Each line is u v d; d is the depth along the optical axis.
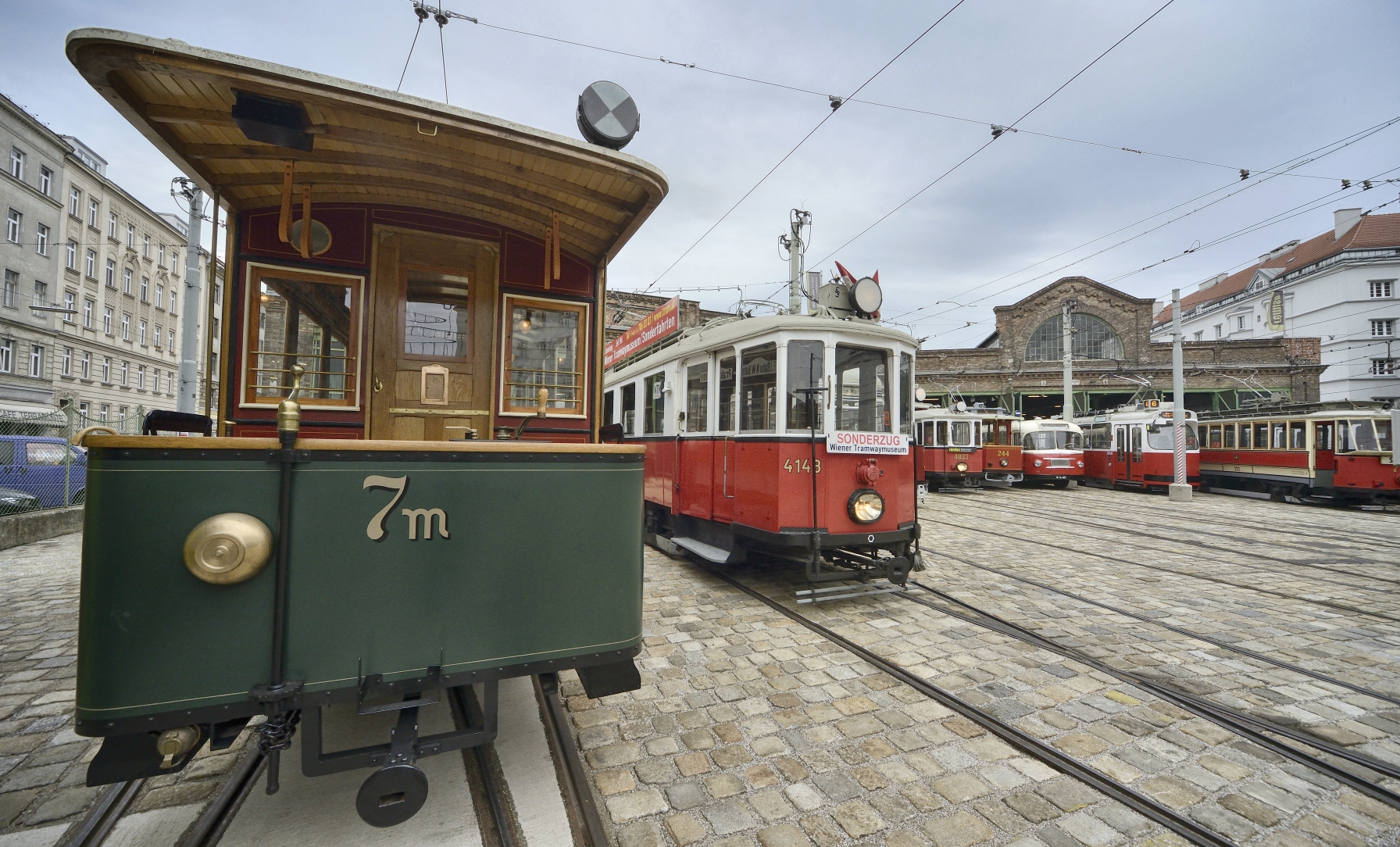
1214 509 14.64
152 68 2.34
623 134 3.59
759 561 7.94
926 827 2.67
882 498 5.98
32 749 3.18
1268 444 17.05
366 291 3.58
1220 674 4.37
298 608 2.18
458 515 2.42
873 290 6.69
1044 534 10.55
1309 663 4.59
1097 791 2.95
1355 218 41.62
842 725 3.57
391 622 2.31
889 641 4.98
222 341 3.32
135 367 32.19
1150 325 30.30
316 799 2.75
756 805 2.82
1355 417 14.69
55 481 10.97
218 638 2.08
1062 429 21.20
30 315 25.75
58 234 27.11
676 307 8.22
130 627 1.99
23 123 25.50
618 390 10.45
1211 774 3.09
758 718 3.66
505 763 3.10
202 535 2.03
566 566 2.62
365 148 3.04
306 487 2.20
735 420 6.51
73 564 7.62
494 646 2.47
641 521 2.87
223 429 3.28
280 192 3.43
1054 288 31.14
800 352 5.89
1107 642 5.00
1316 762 3.16
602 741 3.38
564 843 2.52
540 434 3.94
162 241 34.28
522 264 3.93
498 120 2.80
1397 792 2.95
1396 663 4.59
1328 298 39.66
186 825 2.56
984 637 5.10
